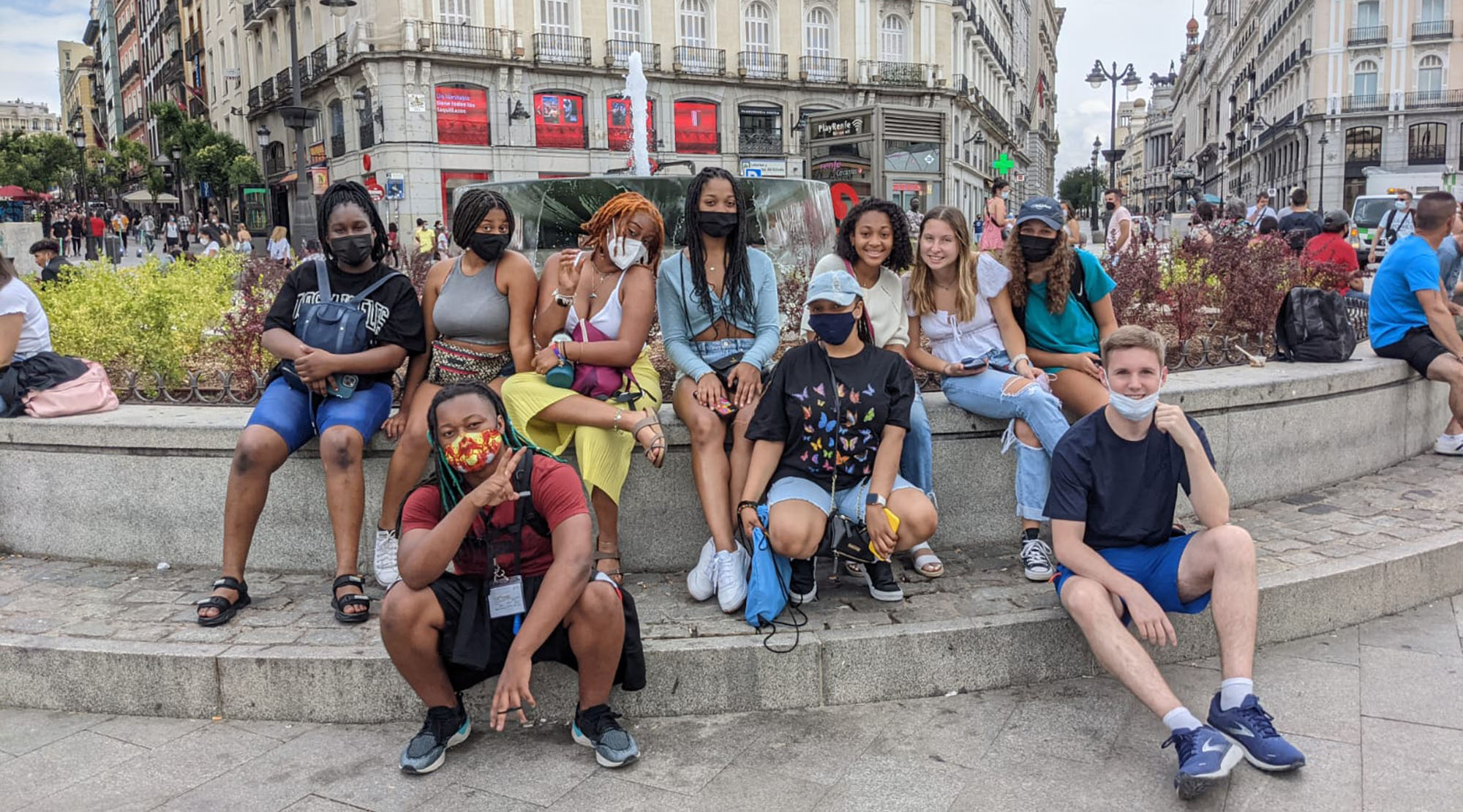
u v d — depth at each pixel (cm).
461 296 416
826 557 412
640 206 394
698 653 345
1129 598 323
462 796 299
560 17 3466
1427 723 325
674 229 769
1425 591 428
